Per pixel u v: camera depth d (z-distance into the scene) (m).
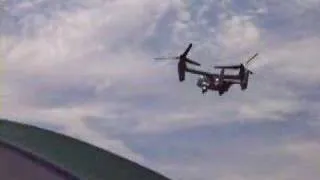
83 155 35.19
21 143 33.81
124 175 33.91
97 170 32.75
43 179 29.59
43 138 36.78
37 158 31.75
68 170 30.91
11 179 29.31
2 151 32.41
